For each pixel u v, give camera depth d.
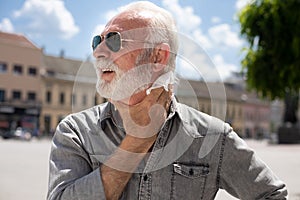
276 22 14.00
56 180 1.47
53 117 52.09
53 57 54.09
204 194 1.59
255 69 14.74
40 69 52.12
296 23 13.84
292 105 31.09
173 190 1.52
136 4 1.42
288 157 15.84
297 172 10.20
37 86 52.03
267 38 14.35
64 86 52.53
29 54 51.78
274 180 1.64
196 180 1.55
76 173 1.48
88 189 1.37
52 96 52.28
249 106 70.69
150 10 1.40
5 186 7.40
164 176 1.51
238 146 1.60
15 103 50.88
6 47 50.44
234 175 1.61
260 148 24.38
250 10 14.69
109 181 1.38
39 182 8.02
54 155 1.53
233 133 1.62
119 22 1.37
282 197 1.63
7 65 50.62
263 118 75.31
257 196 1.62
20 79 51.28
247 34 14.78
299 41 13.63
